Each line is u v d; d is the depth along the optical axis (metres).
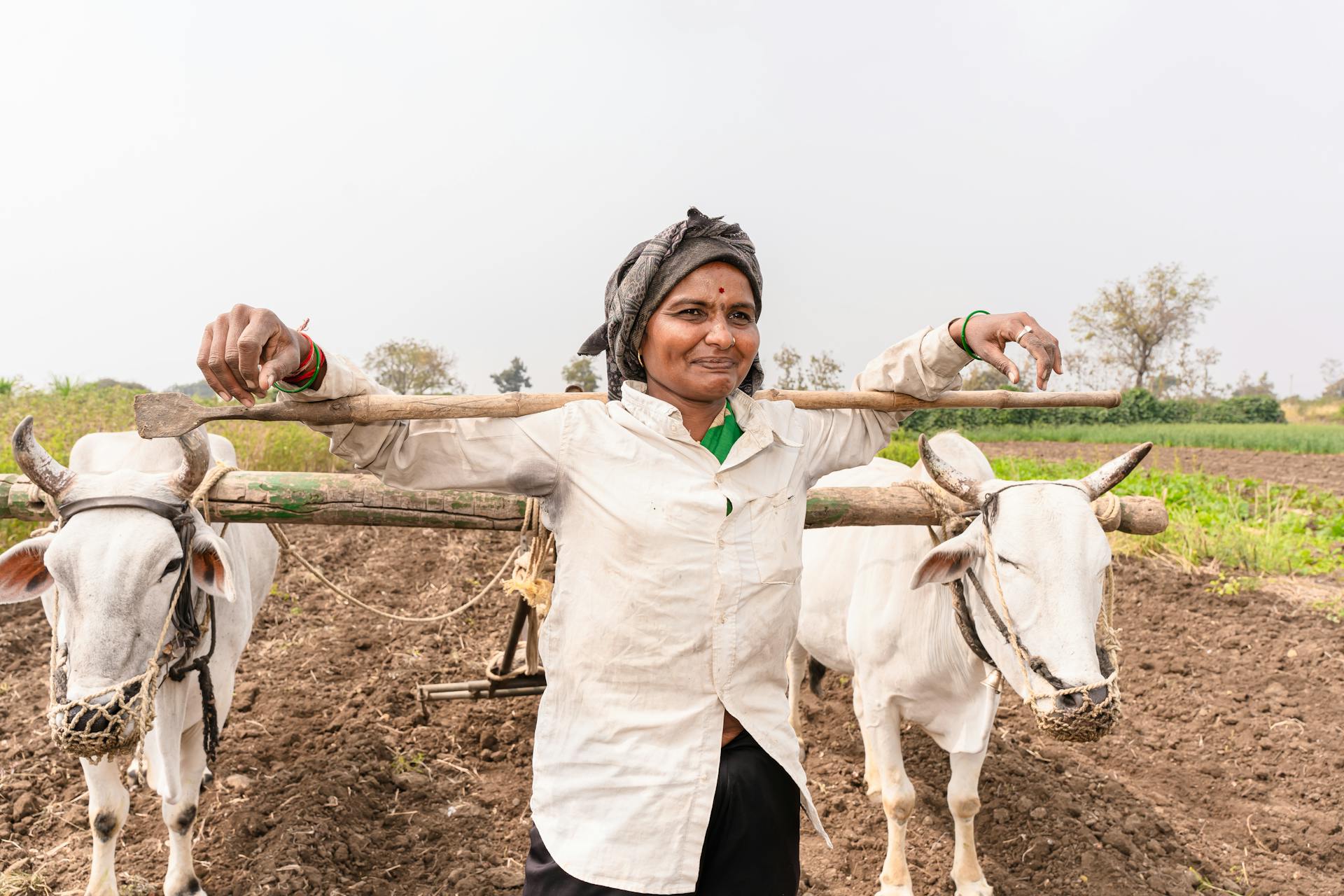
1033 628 2.69
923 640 3.46
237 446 9.41
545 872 2.07
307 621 6.48
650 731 2.03
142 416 2.04
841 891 3.88
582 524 2.10
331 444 2.16
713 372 2.12
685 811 1.99
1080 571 2.69
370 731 4.99
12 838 3.99
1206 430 40.59
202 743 3.55
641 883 1.96
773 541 2.16
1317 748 5.16
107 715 2.58
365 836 4.10
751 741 2.17
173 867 3.53
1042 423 47.22
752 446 2.19
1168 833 4.30
